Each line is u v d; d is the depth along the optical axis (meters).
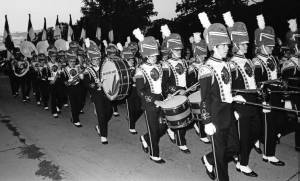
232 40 4.22
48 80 8.87
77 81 7.04
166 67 4.97
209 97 3.65
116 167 4.75
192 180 4.21
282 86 4.46
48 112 8.92
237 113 4.09
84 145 5.81
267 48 4.58
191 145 5.50
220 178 3.77
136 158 5.06
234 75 4.14
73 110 7.14
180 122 4.29
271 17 14.28
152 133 4.71
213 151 3.76
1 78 21.17
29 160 5.16
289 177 4.10
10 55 12.27
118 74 5.21
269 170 4.33
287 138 5.46
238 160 4.37
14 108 9.69
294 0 13.84
